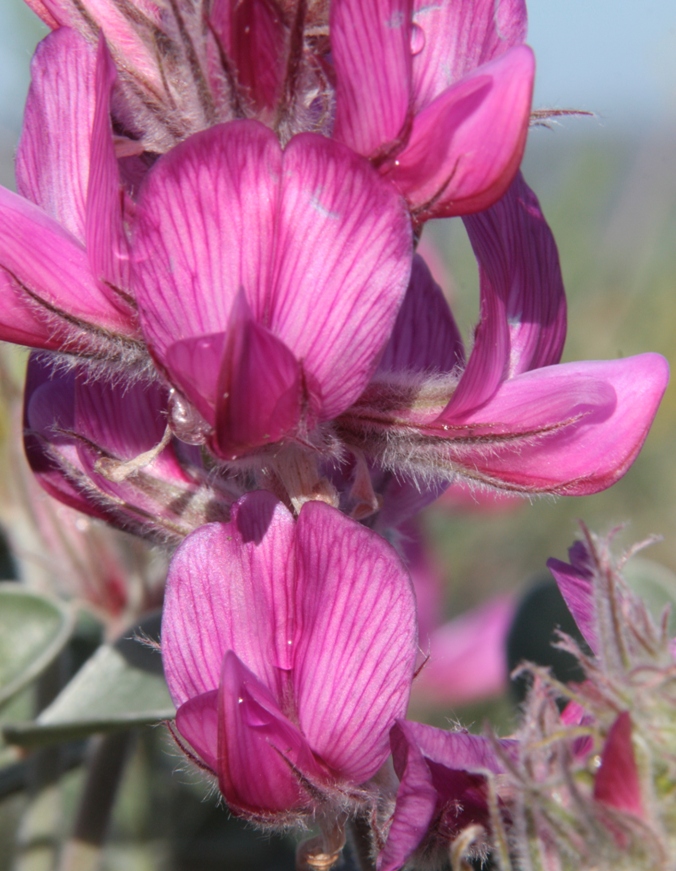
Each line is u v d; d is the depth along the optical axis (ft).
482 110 0.33
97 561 0.48
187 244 0.32
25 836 0.48
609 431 0.36
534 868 0.31
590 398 0.35
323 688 0.34
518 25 0.36
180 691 0.34
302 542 0.33
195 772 0.36
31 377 0.39
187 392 0.33
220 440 0.33
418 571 0.63
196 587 0.34
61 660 0.50
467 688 0.61
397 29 0.32
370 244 0.32
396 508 0.39
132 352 0.35
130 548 0.48
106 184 0.33
